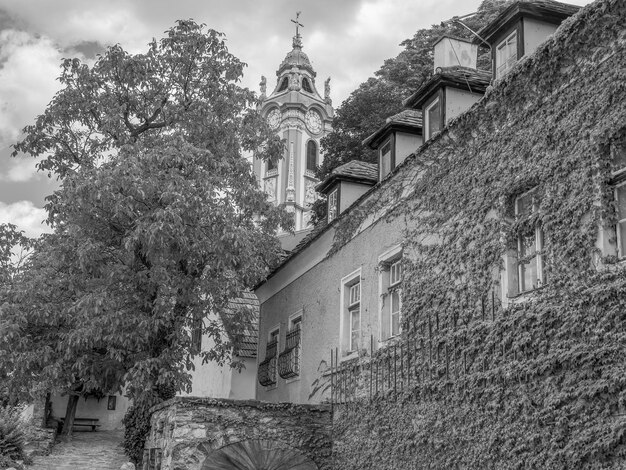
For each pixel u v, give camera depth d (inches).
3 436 706.8
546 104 322.3
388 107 1080.2
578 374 274.2
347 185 600.1
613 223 277.9
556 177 306.5
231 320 673.0
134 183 563.2
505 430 315.0
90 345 603.5
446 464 362.9
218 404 488.1
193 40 669.9
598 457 259.3
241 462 485.7
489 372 332.8
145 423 722.8
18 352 596.4
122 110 649.6
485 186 364.8
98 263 599.8
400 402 421.4
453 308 380.2
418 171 442.6
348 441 485.4
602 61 290.2
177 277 613.9
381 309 478.3
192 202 576.4
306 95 2965.1
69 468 731.4
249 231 643.5
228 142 668.7
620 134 277.6
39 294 595.8
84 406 1192.2
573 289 283.7
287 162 2847.0
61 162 658.8
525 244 338.6
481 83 444.1
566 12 376.5
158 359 593.6
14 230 673.6
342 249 559.5
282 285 708.0
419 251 426.6
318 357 583.2
